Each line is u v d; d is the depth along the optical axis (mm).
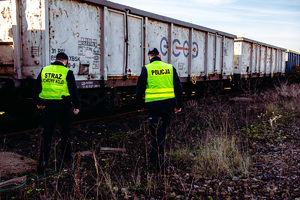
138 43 7535
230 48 13453
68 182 3297
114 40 6738
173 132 5891
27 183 3240
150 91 3592
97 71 6375
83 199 2797
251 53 17125
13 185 3141
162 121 3617
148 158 4230
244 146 4914
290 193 3033
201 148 4414
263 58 19531
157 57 3701
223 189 3158
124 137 5395
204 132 5797
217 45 11992
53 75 3574
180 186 3262
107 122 6688
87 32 6012
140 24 7543
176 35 9031
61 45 5430
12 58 5438
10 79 5145
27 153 4348
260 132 6000
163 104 3572
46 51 5102
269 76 21266
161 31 8367
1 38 5488
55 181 3277
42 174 3504
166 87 3582
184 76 9695
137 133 5730
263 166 3896
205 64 11039
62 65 3662
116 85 6988
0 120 6566
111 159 4121
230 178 3531
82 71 5906
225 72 12992
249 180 3406
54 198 2885
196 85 11664
